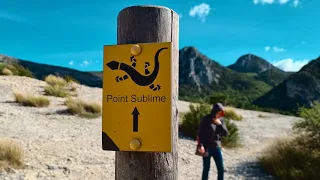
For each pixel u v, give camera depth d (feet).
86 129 33.96
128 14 7.52
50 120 36.45
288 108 296.30
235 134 33.73
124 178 7.45
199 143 19.12
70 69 378.12
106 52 7.38
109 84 7.35
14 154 20.42
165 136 7.04
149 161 7.32
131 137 7.20
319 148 23.94
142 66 7.19
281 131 46.32
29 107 42.50
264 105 317.22
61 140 28.37
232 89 444.96
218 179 19.33
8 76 67.82
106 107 7.34
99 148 26.94
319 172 20.94
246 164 26.45
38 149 24.57
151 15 7.45
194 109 38.22
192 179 21.70
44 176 18.89
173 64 7.48
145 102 7.15
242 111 73.36
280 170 22.52
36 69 324.60
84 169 21.17
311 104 25.84
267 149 28.22
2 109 39.09
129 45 7.26
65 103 45.83
